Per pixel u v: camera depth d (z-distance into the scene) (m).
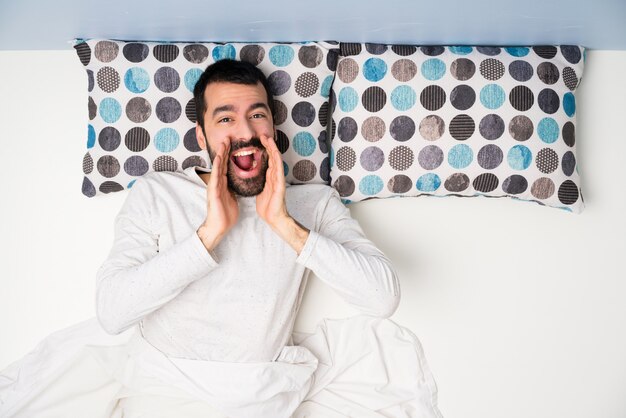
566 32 1.56
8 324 1.58
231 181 1.29
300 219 1.40
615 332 1.66
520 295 1.64
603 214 1.67
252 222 1.30
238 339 1.29
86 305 1.59
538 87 1.54
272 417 1.32
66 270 1.59
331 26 1.50
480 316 1.64
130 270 1.18
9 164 1.59
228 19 1.45
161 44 1.50
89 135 1.50
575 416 1.65
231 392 1.28
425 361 1.55
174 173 1.41
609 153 1.68
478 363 1.63
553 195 1.55
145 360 1.31
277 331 1.32
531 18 1.48
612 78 1.68
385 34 1.56
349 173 1.53
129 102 1.47
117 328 1.18
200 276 1.17
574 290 1.65
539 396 1.65
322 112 1.53
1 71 1.59
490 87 1.52
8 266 1.59
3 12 1.38
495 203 1.64
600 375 1.65
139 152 1.48
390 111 1.51
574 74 1.59
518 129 1.52
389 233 1.62
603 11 1.45
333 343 1.54
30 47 1.58
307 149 1.51
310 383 1.42
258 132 1.32
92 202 1.59
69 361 1.42
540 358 1.65
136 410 1.35
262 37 1.56
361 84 1.51
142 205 1.31
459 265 1.63
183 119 1.49
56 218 1.59
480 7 1.44
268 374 1.30
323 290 1.59
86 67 1.49
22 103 1.59
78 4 1.36
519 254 1.64
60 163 1.60
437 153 1.51
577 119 1.68
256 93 1.32
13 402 1.43
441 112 1.51
